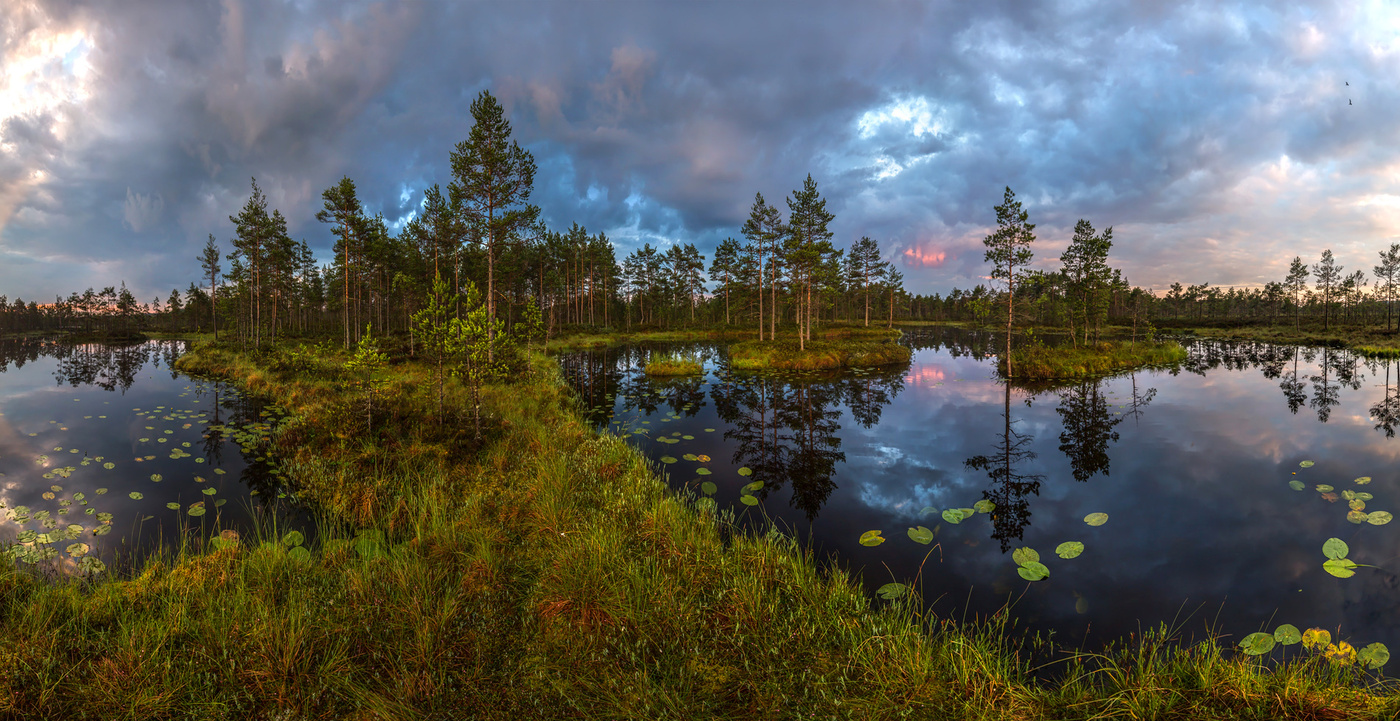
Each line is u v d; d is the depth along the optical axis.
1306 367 25.75
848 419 14.57
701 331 59.09
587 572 4.70
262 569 5.11
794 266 37.31
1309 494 8.31
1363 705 3.07
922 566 6.09
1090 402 16.84
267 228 36.56
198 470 9.56
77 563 5.93
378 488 7.62
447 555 5.46
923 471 9.91
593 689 3.46
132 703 3.23
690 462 10.41
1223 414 14.60
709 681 3.54
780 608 4.46
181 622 4.10
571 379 23.03
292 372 20.70
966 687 3.51
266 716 3.20
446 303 9.92
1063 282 31.53
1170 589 5.52
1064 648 4.46
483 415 10.80
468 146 22.78
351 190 31.98
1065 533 7.05
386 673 3.61
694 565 5.02
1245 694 3.22
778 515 7.72
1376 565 5.91
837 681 3.52
